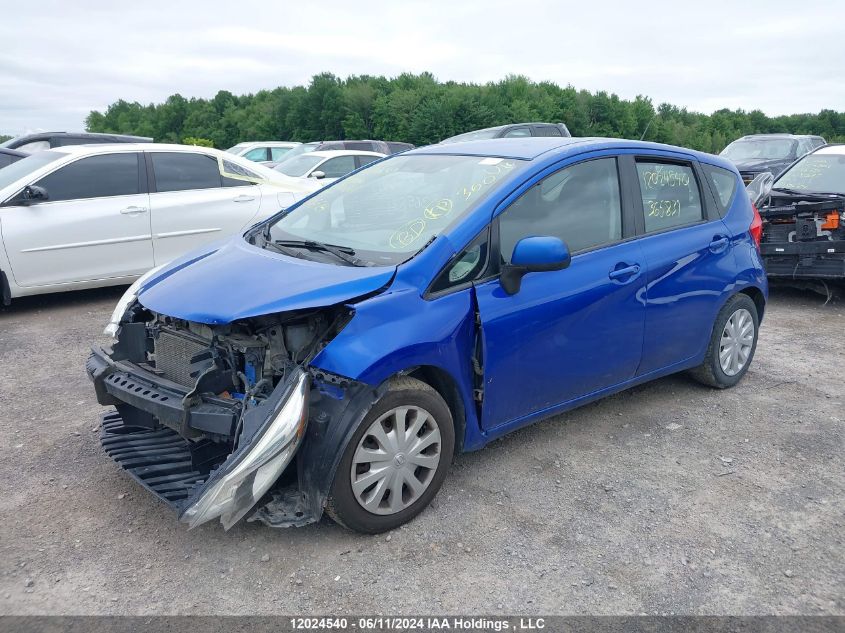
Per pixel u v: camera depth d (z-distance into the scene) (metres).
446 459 3.26
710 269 4.40
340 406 2.88
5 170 7.48
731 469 3.75
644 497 3.46
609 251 3.83
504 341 3.33
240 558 2.94
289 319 2.99
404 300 3.04
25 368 5.34
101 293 7.88
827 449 4.00
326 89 85.31
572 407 3.89
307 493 2.91
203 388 3.00
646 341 4.09
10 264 6.62
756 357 5.66
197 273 3.39
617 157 4.02
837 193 7.21
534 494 3.47
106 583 2.78
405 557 2.96
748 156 15.69
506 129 13.95
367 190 4.04
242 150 20.94
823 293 7.46
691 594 2.75
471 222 3.30
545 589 2.77
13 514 3.27
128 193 7.21
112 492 3.48
